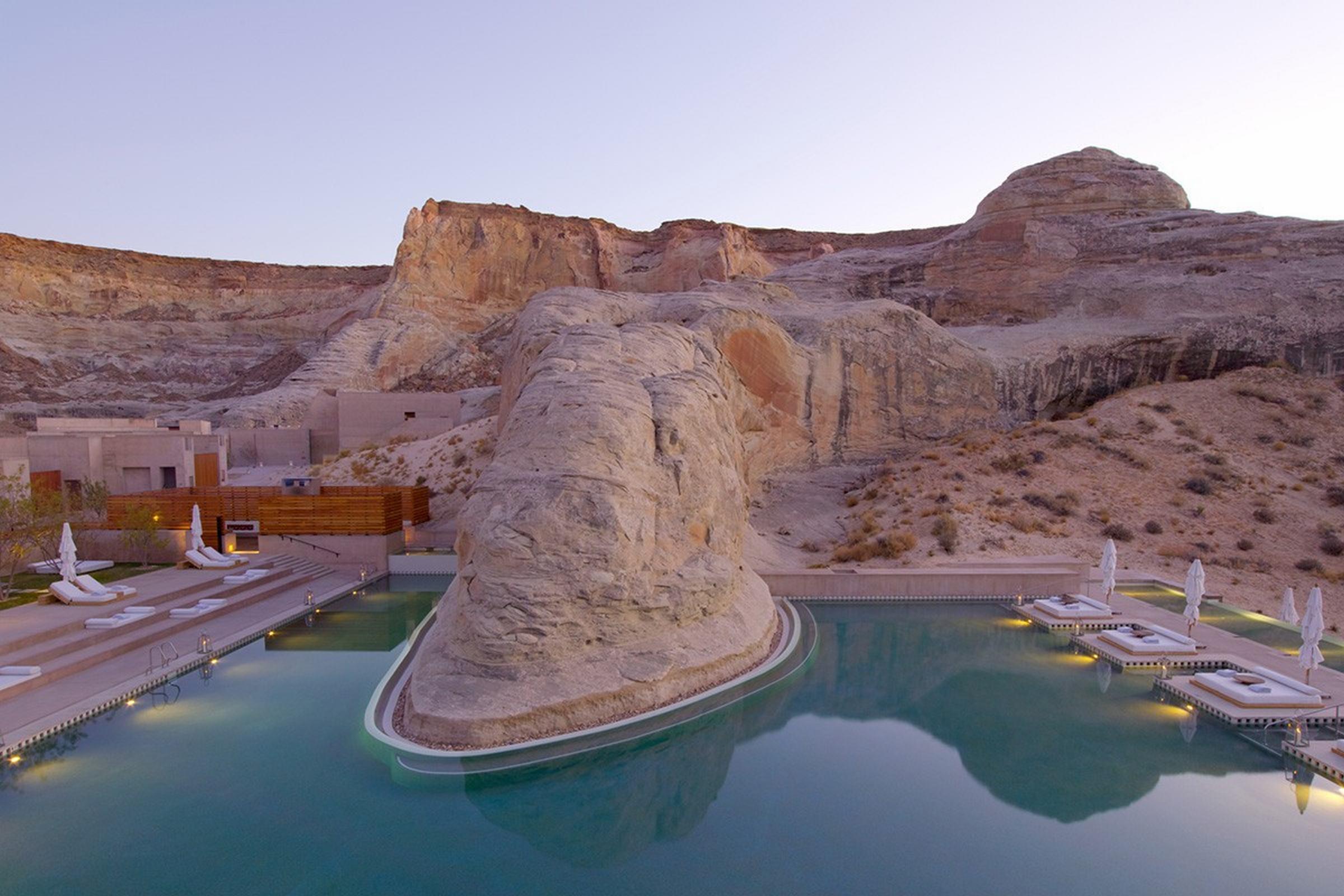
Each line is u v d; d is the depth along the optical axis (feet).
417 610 78.48
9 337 291.38
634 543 52.34
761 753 46.52
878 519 102.68
